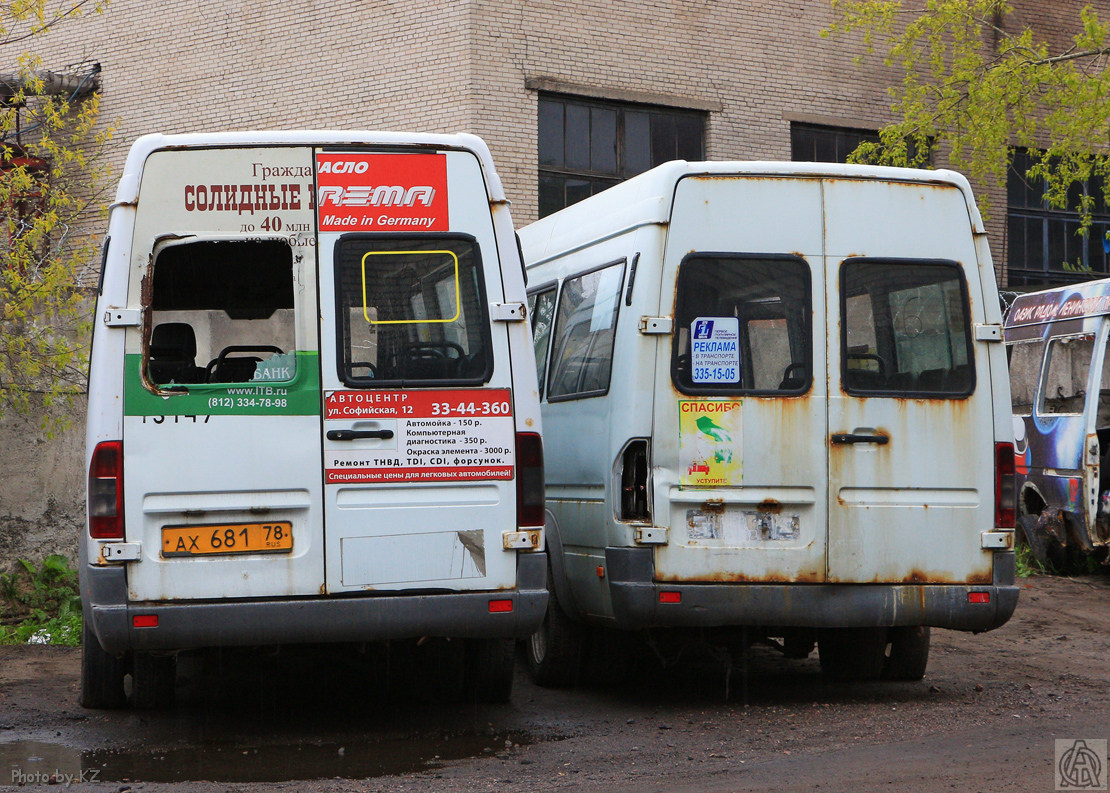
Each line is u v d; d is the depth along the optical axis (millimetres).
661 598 6707
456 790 5246
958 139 18219
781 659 8945
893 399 6926
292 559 5895
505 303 6156
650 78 18016
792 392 6855
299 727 6547
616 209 7559
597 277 7637
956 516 6934
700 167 6934
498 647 6930
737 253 6898
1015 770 5414
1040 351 13797
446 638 6141
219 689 7656
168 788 5293
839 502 6836
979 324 7066
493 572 6055
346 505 5945
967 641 9406
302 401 5941
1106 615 10703
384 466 5980
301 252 5992
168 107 19047
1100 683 7684
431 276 6105
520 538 6070
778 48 19047
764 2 18922
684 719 6715
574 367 7789
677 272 6844
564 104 17547
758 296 6895
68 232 10203
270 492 5887
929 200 7102
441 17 16953
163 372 6777
